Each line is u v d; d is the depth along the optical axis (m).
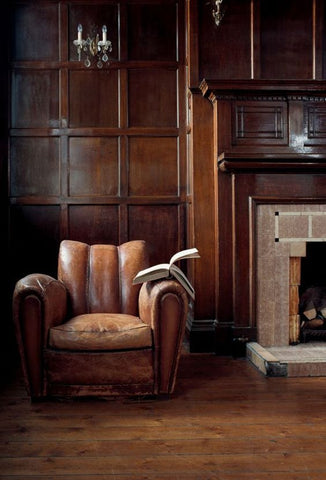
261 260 4.20
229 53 4.30
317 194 4.21
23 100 4.82
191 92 4.34
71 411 2.97
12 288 4.84
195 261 4.35
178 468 2.27
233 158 4.01
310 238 4.22
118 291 3.62
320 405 3.06
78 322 3.20
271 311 4.22
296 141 4.14
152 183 4.90
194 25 4.29
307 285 4.80
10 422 2.80
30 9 4.81
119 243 4.90
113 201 4.87
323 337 4.40
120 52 4.84
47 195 4.86
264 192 4.18
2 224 4.73
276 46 4.30
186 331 4.75
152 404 3.09
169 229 4.92
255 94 4.11
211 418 2.86
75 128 4.85
